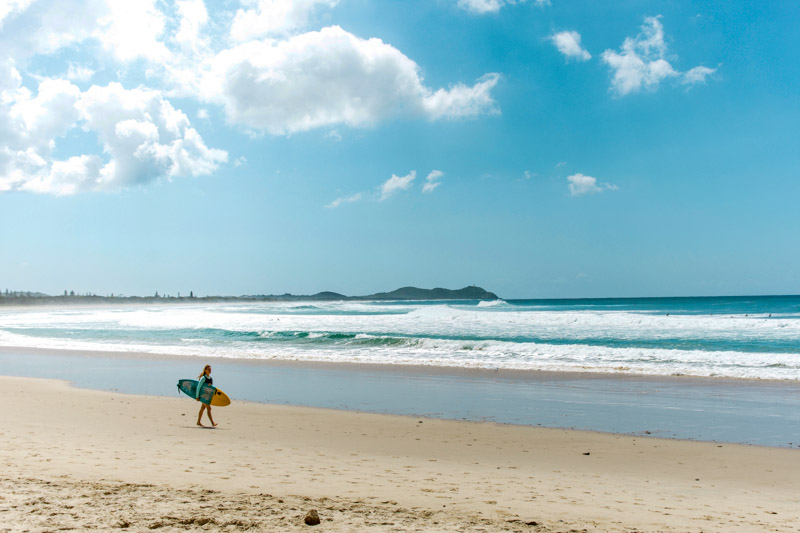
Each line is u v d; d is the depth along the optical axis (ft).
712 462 30.96
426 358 81.00
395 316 181.57
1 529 13.43
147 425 38.29
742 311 234.38
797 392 53.16
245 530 14.76
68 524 14.17
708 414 44.45
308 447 32.55
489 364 74.28
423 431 38.22
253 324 155.02
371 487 22.30
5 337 127.34
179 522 15.03
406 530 15.49
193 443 32.19
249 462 26.89
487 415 44.45
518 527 16.62
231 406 48.06
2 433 32.68
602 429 39.45
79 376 67.15
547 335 114.01
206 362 80.53
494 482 24.97
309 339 110.63
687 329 122.72
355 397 52.75
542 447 34.06
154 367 75.36
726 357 75.92
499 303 419.95
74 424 37.65
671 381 60.39
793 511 21.44
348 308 314.55
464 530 15.87
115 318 213.87
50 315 264.93
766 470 29.37
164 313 257.14
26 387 57.98
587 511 19.86
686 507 21.49
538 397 52.29
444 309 275.80
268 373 69.26
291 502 18.25
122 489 18.66
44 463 23.50
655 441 35.91
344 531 15.10
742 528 18.29
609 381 60.95
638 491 24.52
